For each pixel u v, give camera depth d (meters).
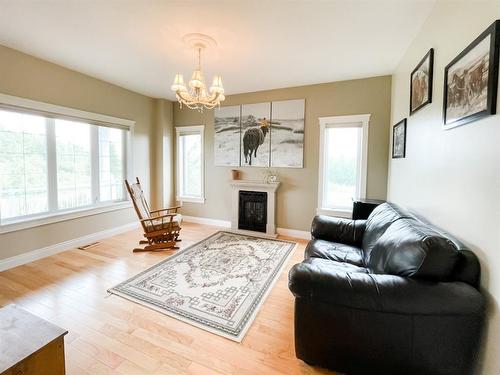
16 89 2.84
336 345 1.42
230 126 4.60
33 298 2.25
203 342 1.74
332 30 2.34
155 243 3.51
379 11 2.04
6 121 2.83
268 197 4.27
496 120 1.16
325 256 2.25
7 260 2.83
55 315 2.01
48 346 1.10
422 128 2.15
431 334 1.25
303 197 4.16
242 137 4.51
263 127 4.33
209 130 4.82
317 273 1.43
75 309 2.10
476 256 1.30
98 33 2.43
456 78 1.53
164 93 4.55
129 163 4.41
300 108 4.05
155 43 2.62
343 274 1.41
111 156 4.14
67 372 1.48
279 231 4.36
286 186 4.26
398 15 2.10
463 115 1.44
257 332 1.85
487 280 1.22
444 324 1.23
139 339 1.76
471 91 1.36
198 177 5.10
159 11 2.07
